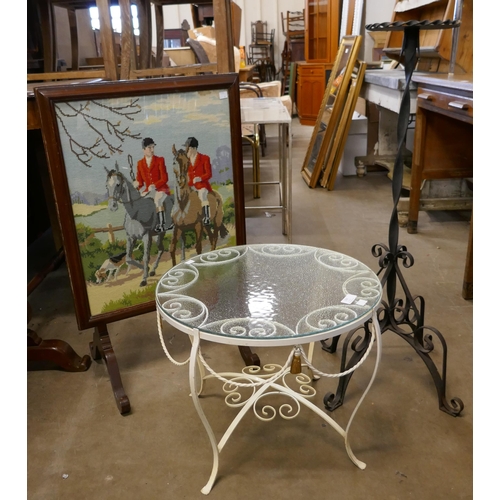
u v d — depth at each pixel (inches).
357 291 48.8
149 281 64.4
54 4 102.6
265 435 53.4
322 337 41.5
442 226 115.3
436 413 55.9
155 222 62.5
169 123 60.2
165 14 312.0
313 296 48.1
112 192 58.7
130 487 47.4
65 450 52.5
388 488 46.0
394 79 107.7
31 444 53.4
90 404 59.9
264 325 42.8
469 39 99.3
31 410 58.9
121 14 68.2
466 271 79.5
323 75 256.5
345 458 49.8
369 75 135.7
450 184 112.1
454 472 47.6
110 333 75.9
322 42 253.8
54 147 54.0
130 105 57.3
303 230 117.1
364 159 162.7
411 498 44.9
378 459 49.6
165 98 59.2
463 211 125.1
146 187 60.7
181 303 47.7
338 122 149.3
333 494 45.6
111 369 61.1
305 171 165.5
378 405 57.5
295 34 307.6
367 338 58.2
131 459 50.9
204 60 130.6
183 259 66.1
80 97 54.1
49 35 101.7
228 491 46.4
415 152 105.9
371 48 188.9
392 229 57.1
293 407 57.9
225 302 47.6
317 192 150.3
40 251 114.1
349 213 128.3
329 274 53.5
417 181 107.1
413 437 52.4
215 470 46.9
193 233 65.8
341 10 238.7
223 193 66.5
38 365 68.3
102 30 67.4
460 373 62.5
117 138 57.5
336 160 148.6
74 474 49.3
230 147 65.1
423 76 95.3
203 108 61.9
